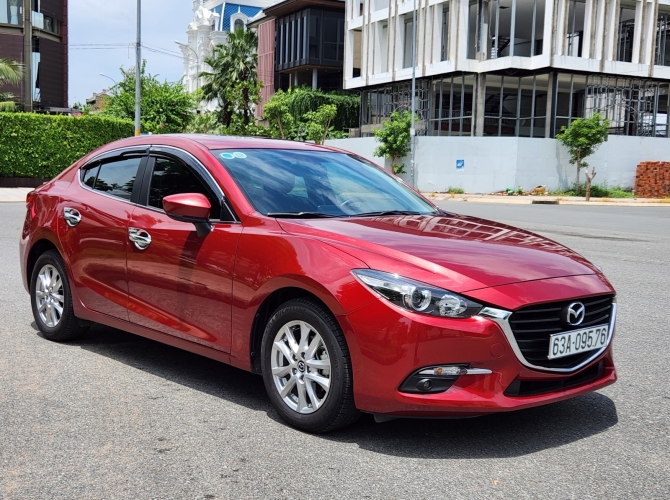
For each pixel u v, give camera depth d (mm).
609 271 9422
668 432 3752
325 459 3322
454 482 3086
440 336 3223
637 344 5668
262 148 4773
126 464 3256
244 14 88750
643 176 38125
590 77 40656
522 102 44031
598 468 3262
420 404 3252
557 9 37969
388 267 3387
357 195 4617
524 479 3127
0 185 29391
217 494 2955
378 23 47938
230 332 3998
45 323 5531
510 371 3285
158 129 43062
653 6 40844
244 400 4199
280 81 63719
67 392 4297
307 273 3541
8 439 3551
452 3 40188
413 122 39594
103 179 5195
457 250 3605
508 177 37688
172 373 4742
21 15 43656
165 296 4406
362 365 3363
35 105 45438
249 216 4039
